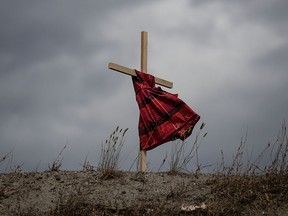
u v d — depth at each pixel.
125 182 3.06
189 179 3.12
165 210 2.68
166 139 3.60
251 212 2.65
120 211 2.69
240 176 2.99
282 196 2.76
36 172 3.33
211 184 3.00
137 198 2.83
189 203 2.75
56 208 2.67
